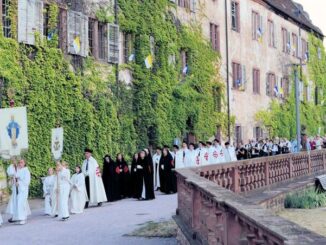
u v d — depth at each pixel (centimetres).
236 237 645
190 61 3772
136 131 3153
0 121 1686
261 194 1766
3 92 2303
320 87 6562
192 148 2786
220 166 1488
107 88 2933
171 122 3453
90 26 2906
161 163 2616
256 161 1836
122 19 3103
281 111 5341
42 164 2450
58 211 1775
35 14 2475
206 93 3944
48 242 1323
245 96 4603
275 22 5312
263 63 5003
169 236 1320
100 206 2117
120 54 3097
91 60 2831
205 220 907
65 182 1783
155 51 3375
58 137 1845
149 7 3325
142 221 1598
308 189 2212
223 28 4275
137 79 3197
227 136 4253
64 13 2675
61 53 2616
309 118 6109
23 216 1695
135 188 2359
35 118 2442
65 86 2625
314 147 4438
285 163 2280
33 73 2452
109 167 2342
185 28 3722
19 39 2395
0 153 1742
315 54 6462
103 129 2844
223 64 4247
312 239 398
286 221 490
